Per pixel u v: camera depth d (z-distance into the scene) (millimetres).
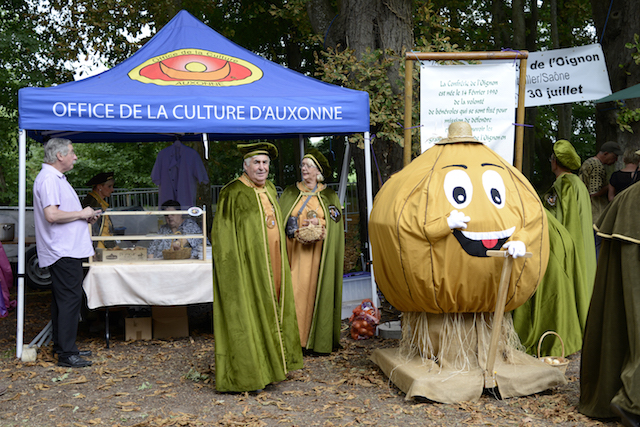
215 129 5344
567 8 14461
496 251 3734
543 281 5148
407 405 4039
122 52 12117
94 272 5387
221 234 4316
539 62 7520
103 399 4223
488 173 4016
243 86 5730
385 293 4418
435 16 8820
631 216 3580
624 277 3570
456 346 4211
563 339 5047
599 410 3646
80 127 5113
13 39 11727
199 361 5195
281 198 5777
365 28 8422
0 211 8984
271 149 4707
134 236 5648
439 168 4082
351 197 11766
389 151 8406
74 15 11953
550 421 3695
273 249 4590
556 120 16141
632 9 8359
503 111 5180
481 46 15055
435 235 3818
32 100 5039
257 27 15055
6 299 6109
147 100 5223
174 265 5484
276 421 3781
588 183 6973
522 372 4141
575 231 5609
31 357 5168
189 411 3977
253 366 4188
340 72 8203
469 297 3979
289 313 4562
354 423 3732
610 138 8680
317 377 4777
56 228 4949
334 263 5570
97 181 6457
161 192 6859
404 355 4586
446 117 5160
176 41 6352
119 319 6570
